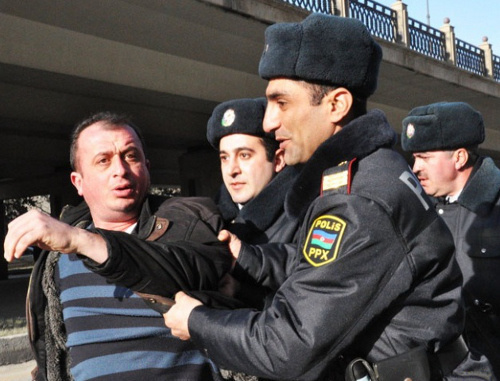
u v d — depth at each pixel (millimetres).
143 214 1953
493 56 21516
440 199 2902
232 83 13766
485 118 23594
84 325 1896
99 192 1947
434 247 1487
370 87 1609
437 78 17906
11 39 9734
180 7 10602
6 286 18062
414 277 1447
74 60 10672
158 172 27297
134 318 1857
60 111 13070
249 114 2447
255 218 2244
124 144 1942
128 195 1942
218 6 10961
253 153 2465
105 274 1529
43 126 14266
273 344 1407
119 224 2000
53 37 10242
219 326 1489
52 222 1479
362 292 1397
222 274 1765
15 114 12805
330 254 1415
